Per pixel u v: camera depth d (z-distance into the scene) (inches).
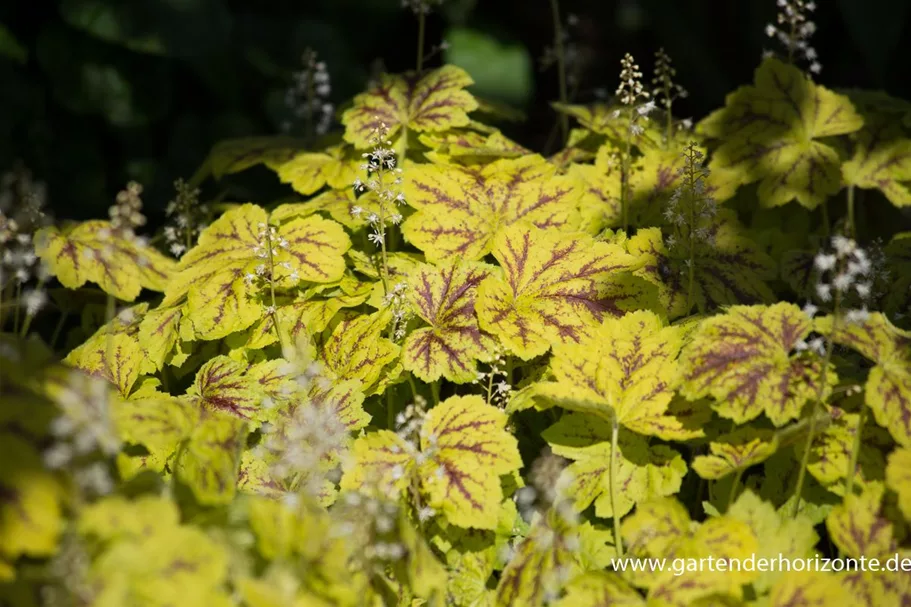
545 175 53.4
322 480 48.8
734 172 55.7
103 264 52.1
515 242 51.2
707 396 48.5
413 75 56.8
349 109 56.1
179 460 48.4
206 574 44.2
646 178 55.3
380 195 51.0
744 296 52.7
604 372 48.8
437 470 47.8
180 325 51.1
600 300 50.5
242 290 51.2
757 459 47.4
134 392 50.5
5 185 52.3
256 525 45.4
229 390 49.9
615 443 48.0
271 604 44.4
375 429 51.1
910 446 46.7
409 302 51.0
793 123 56.4
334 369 50.8
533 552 47.2
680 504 47.2
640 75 53.3
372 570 47.0
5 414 44.3
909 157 56.8
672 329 49.3
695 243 53.4
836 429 48.3
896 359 47.4
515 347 49.4
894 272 53.6
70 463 44.3
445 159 54.1
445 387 52.6
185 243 57.0
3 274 49.8
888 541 46.7
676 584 46.0
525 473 51.2
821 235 56.4
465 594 48.2
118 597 43.6
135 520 44.4
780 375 47.5
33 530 43.6
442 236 52.4
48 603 43.8
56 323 58.8
